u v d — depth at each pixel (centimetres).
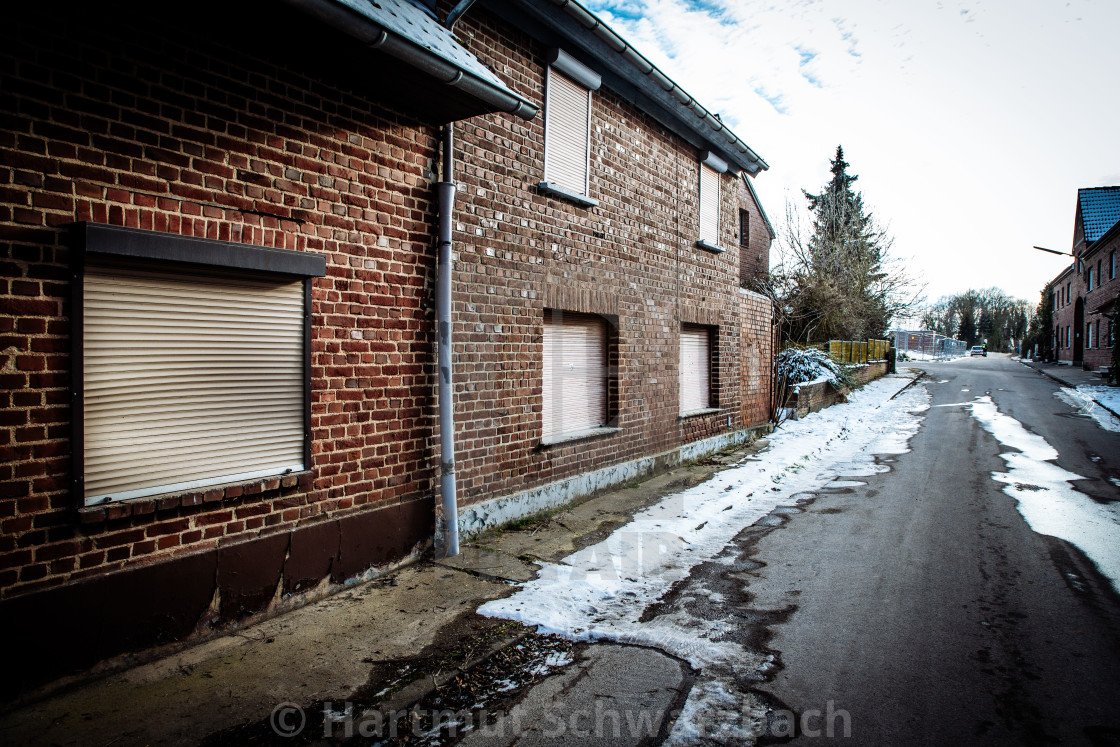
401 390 491
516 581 467
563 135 673
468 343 554
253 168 383
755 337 1222
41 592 297
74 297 307
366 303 460
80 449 311
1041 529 613
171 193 343
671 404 899
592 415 755
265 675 330
